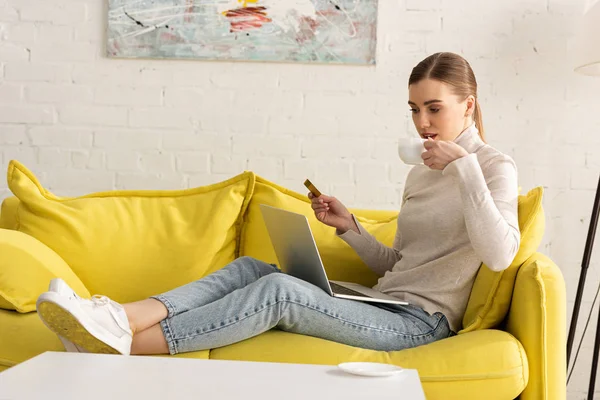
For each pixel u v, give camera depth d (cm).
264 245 250
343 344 181
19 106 307
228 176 309
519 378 174
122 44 306
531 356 179
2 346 184
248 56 305
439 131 207
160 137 309
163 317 175
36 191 246
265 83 308
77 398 114
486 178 196
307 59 305
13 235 220
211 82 308
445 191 205
